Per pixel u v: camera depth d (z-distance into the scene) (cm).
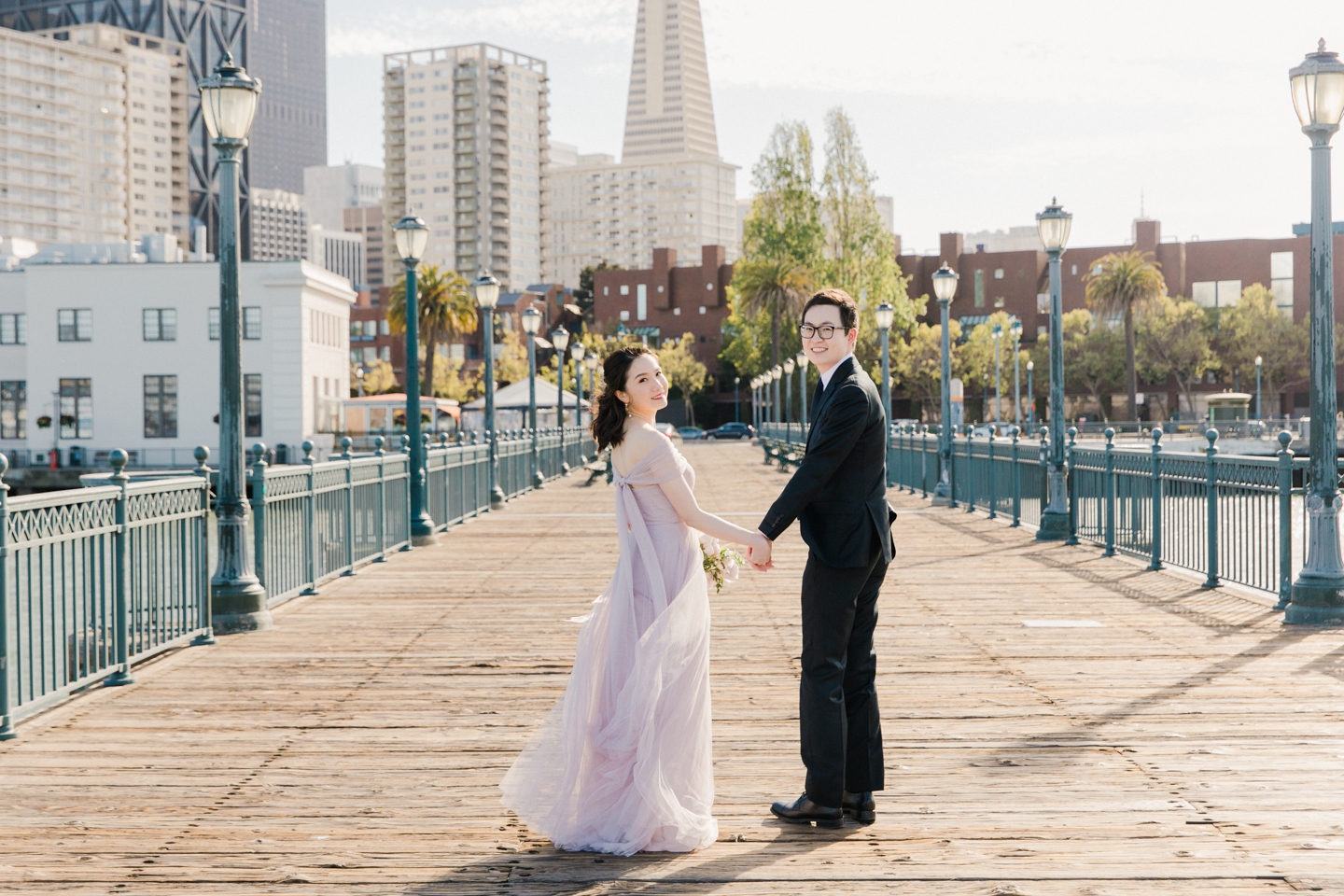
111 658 689
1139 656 746
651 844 407
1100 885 371
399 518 1460
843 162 6225
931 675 697
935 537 1540
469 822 441
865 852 403
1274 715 590
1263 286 8681
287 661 760
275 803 466
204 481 835
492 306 2172
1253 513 978
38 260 5803
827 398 405
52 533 614
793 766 512
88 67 18150
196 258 5994
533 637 846
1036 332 9881
